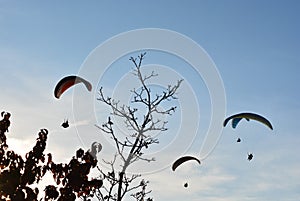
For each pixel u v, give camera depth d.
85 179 15.63
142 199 18.22
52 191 15.36
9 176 15.05
